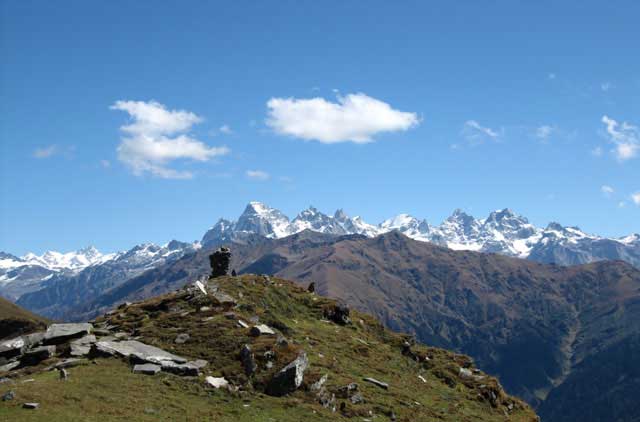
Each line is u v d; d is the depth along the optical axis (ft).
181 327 212.02
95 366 171.73
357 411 177.27
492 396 243.19
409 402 199.41
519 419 235.40
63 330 203.92
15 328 233.14
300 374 182.91
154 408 145.89
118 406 142.72
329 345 237.45
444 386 239.50
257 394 170.50
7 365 182.60
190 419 144.05
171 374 172.45
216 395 164.14
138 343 191.52
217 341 197.26
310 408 169.37
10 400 136.36
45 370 171.53
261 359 185.47
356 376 209.46
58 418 129.18
